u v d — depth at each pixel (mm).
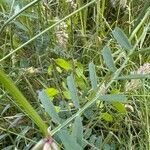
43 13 268
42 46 259
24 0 233
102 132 233
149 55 284
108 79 191
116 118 235
